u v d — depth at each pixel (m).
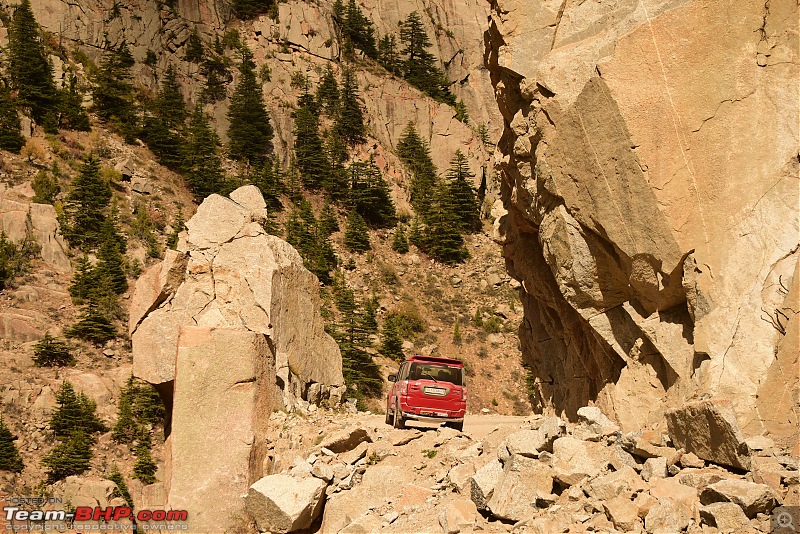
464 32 128.62
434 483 11.69
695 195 11.50
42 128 78.25
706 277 11.09
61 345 48.22
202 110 96.25
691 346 11.80
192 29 104.38
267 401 13.94
